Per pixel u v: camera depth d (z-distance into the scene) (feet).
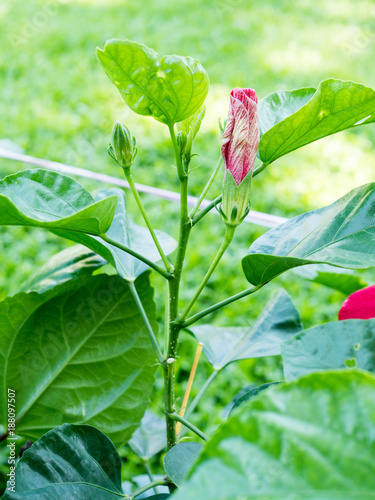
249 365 4.46
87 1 12.59
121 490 2.06
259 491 1.52
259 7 12.40
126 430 2.30
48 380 2.30
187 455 1.91
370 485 1.53
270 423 1.57
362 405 1.57
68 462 2.02
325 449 1.55
